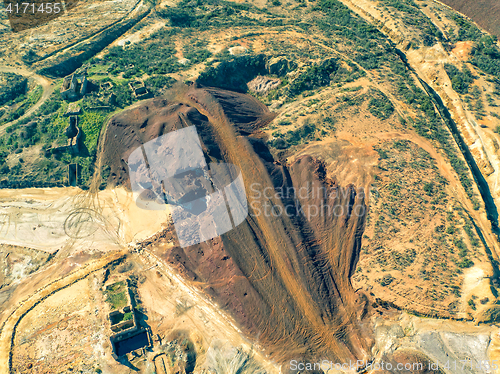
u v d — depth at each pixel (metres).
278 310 42.28
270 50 68.38
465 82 67.12
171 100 59.72
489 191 55.16
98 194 54.78
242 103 61.09
